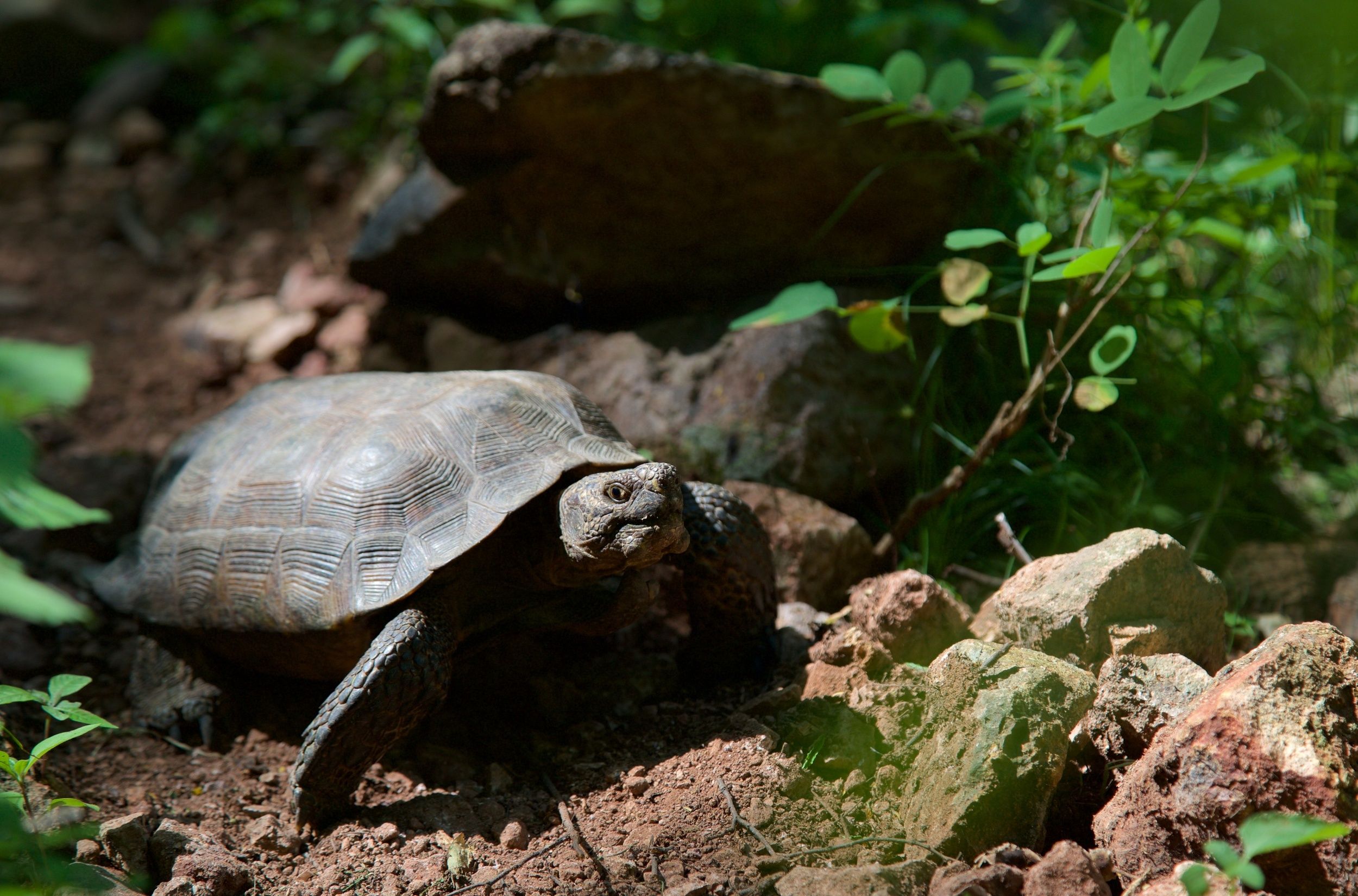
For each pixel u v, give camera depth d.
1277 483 4.82
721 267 5.10
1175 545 3.08
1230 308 4.90
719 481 4.39
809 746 3.09
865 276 4.99
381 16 7.05
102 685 4.08
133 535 4.12
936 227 4.94
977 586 4.23
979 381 4.70
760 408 4.49
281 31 9.23
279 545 3.29
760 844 2.74
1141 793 2.52
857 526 4.24
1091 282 3.69
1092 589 3.01
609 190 4.99
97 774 3.46
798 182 4.88
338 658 3.32
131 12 11.42
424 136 5.07
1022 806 2.59
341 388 3.78
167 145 9.46
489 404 3.46
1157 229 4.52
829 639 3.48
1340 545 4.18
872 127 4.77
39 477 5.06
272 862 2.94
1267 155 4.87
